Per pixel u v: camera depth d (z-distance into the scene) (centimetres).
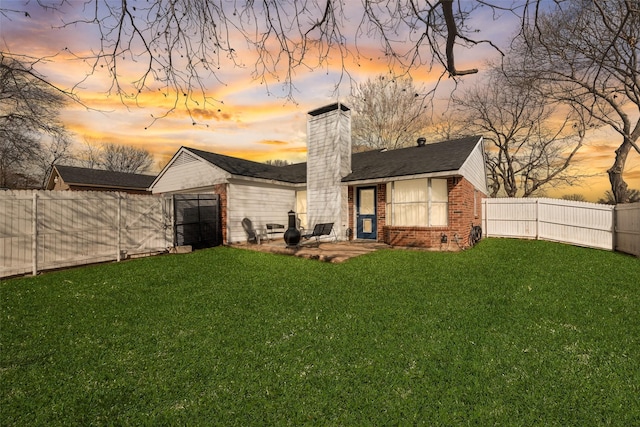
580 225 1282
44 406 236
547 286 569
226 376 273
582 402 230
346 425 210
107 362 302
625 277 649
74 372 284
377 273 695
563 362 288
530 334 352
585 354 304
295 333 366
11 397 246
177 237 1182
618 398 233
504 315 415
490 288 556
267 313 440
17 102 568
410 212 1216
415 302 477
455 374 269
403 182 1235
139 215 1073
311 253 970
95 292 573
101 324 406
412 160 1294
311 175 1446
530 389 246
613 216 1166
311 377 269
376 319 407
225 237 1290
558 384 253
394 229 1174
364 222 1359
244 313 442
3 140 1142
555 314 419
